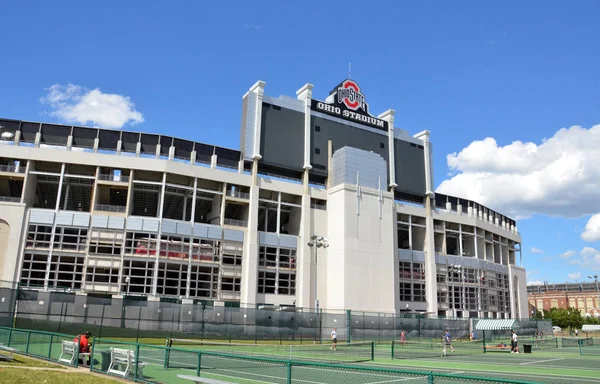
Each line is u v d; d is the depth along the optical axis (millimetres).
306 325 47594
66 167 55969
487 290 85938
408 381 18391
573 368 25578
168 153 58844
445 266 79125
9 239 50562
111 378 14875
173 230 55062
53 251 51344
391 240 67375
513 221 106250
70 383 13297
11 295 37562
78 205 67062
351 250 63031
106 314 40625
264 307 54219
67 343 18328
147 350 28781
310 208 65688
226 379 15930
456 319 59781
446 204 84062
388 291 64938
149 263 53906
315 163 68875
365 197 66312
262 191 64250
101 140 57344
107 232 52969
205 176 58938
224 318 44312
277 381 16062
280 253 63125
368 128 75625
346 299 61000
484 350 38906
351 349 38500
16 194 60594
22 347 21219
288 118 68375
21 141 55812
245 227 60750
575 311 129750
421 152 81500
